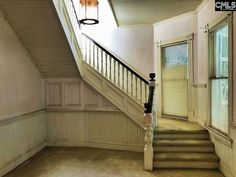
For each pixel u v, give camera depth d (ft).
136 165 13.97
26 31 13.76
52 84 18.28
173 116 19.88
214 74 14.80
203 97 16.30
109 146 17.58
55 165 13.98
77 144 18.31
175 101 19.79
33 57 16.05
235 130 11.05
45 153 16.42
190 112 18.44
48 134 18.52
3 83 12.80
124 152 16.57
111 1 15.58
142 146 16.66
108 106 17.39
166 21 20.10
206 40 15.34
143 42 21.45
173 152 14.20
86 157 15.49
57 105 18.31
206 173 12.75
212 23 14.15
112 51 21.61
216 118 14.10
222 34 13.62
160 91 20.75
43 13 12.39
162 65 20.76
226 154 12.18
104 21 21.48
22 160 14.58
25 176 12.32
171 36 19.75
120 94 16.87
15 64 14.07
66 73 17.54
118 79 16.89
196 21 17.83
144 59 21.43
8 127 13.16
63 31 13.62
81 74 17.24
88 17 16.08
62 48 15.01
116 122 17.33
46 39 14.32
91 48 17.47
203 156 13.56
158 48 20.92
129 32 21.57
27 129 15.42
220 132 13.09
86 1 16.06
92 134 18.07
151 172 12.89
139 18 19.56
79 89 18.02
